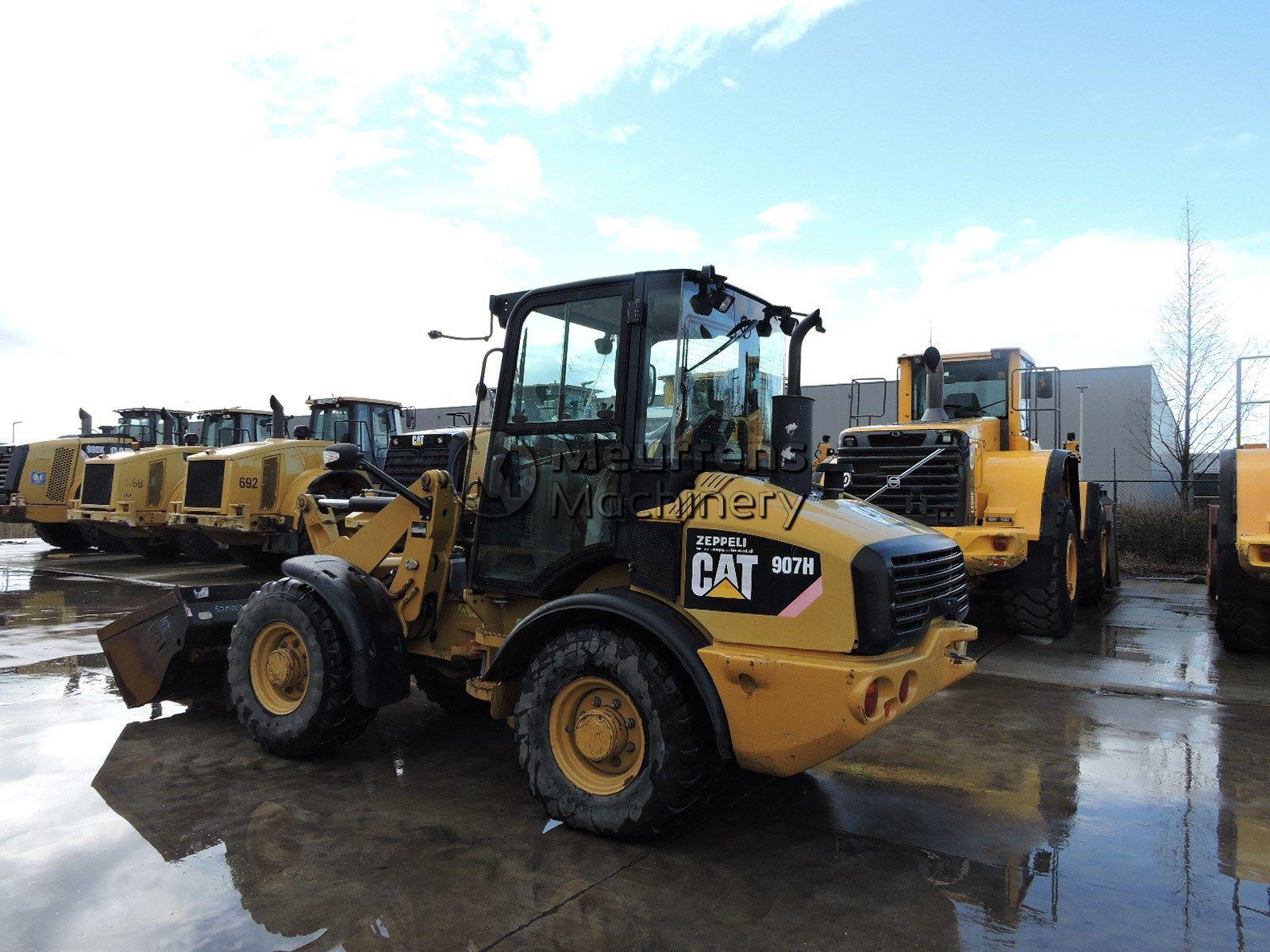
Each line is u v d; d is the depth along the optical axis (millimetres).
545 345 3701
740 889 2893
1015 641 7285
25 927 2574
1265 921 2721
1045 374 8914
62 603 8922
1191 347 15047
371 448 12477
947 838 3338
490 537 3848
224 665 4758
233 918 2641
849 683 2789
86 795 3654
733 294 3688
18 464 14516
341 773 3973
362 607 4008
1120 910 2781
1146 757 4297
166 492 12312
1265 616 6477
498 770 4047
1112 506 10844
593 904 2760
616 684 3230
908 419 9070
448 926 2611
